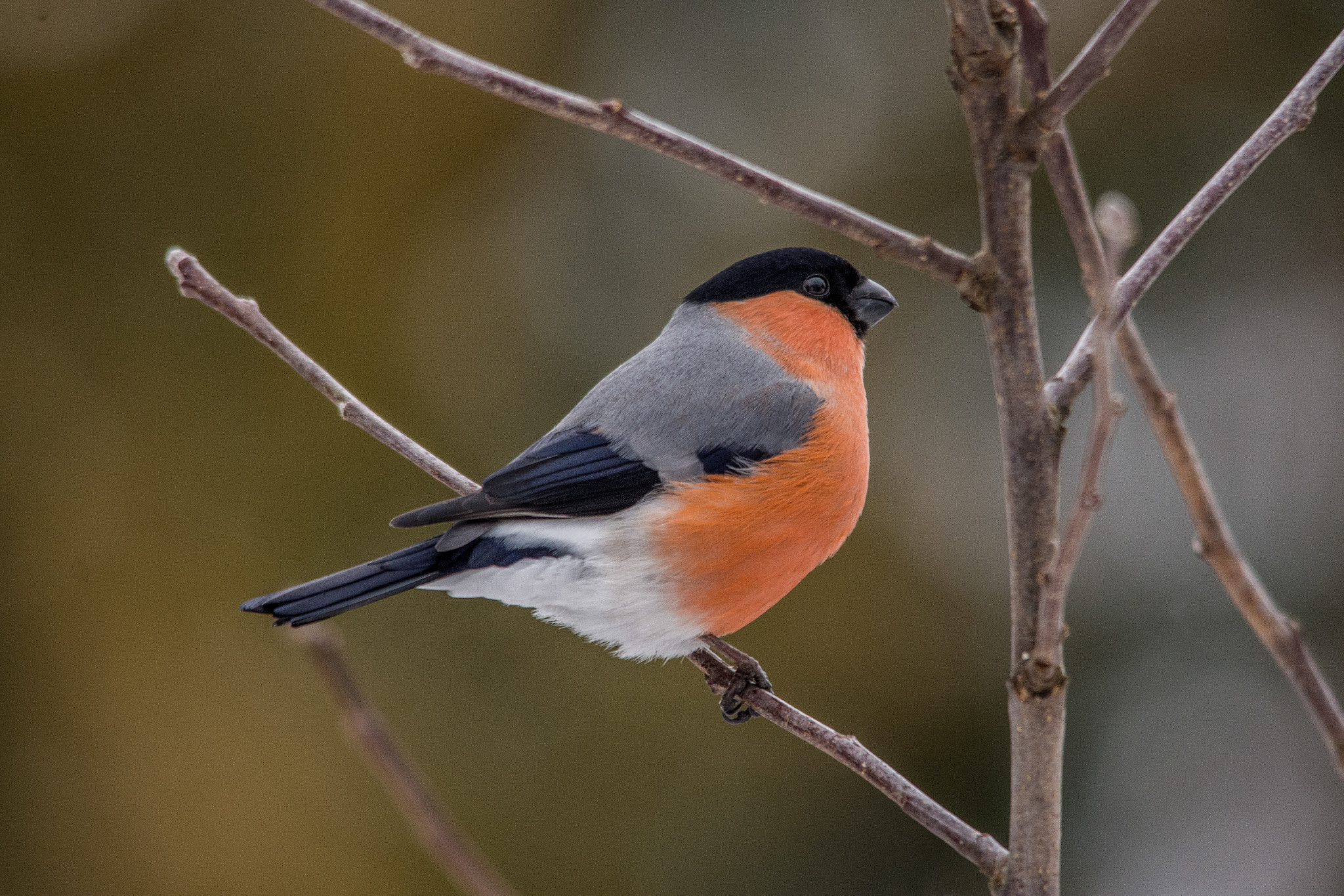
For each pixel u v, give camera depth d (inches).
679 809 465.1
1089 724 487.8
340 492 496.4
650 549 254.5
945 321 530.9
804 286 294.5
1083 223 159.2
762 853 460.1
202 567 488.1
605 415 269.1
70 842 463.8
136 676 479.2
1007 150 164.2
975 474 517.0
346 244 529.0
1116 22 155.3
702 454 261.3
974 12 161.5
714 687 269.6
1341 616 509.0
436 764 461.4
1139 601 501.7
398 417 511.5
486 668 475.2
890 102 554.6
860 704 482.3
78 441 498.3
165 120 529.3
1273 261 542.9
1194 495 159.2
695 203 553.3
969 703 481.4
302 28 538.3
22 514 490.6
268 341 243.0
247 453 500.1
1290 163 538.3
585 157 556.1
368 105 538.3
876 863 458.6
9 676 477.1
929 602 493.4
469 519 254.1
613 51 565.6
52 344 506.0
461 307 530.3
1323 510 526.9
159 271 517.0
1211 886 466.6
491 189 548.1
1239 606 158.6
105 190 521.0
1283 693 488.1
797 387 276.1
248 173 530.0
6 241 510.6
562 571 253.6
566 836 460.4
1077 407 514.9
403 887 450.0
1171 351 547.8
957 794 472.1
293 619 239.9
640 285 542.9
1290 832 474.6
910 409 522.0
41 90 525.0
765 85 565.0
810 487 262.7
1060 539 158.1
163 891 458.9
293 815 459.2
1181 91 527.5
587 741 471.5
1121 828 478.3
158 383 506.0
